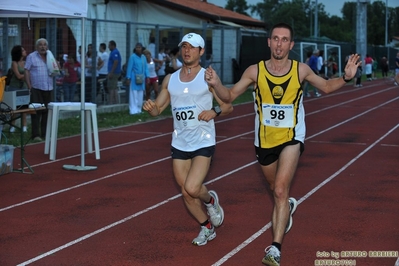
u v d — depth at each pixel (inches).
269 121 261.7
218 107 266.5
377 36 3794.3
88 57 805.2
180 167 274.8
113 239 292.0
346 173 448.1
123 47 902.4
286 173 251.0
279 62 259.4
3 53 663.8
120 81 888.3
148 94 860.6
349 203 360.2
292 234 298.5
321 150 551.2
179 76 273.9
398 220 324.5
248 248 278.1
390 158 512.1
